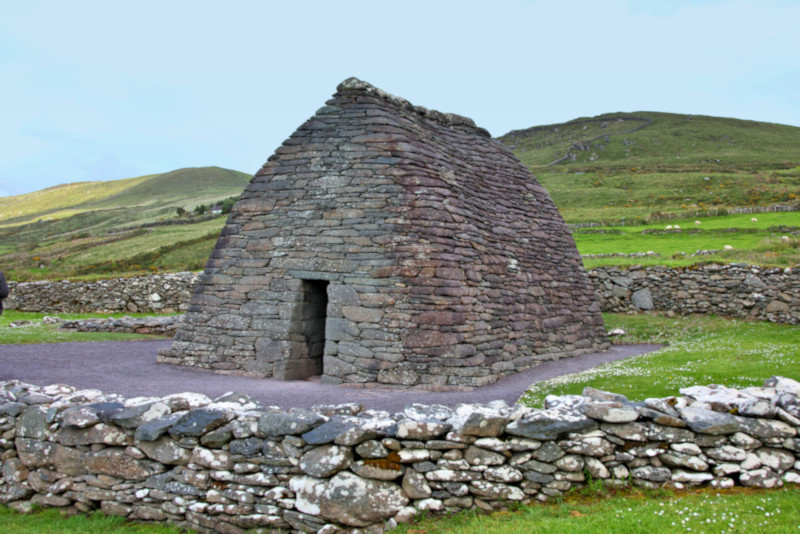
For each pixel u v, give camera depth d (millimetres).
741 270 20672
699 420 6438
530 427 6398
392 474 6344
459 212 13227
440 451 6457
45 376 11805
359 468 6336
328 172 13289
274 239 13477
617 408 6508
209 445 6945
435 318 11867
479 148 17219
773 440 6402
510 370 13195
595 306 18109
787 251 27750
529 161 152625
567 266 17562
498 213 15625
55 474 7688
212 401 7781
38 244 88688
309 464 6426
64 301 27844
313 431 6516
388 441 6402
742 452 6367
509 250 15148
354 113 13562
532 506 6207
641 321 21328
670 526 5379
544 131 198375
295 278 13094
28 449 7832
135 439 7258
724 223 50594
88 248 66875
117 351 15906
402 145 13016
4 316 25812
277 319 13086
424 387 11539
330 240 12875
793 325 18516
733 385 9352
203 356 13680
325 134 13625
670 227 49156
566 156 150750
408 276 12102
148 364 13977
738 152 137250
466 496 6371
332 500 6234
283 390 11250
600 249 39781
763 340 15258
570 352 16156
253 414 6938
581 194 95438
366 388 11781
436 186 12992
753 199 76500
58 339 17688
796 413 6445
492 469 6375
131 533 6766
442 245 12414
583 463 6418
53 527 7031
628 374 10641
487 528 5777
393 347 11883
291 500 6496
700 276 21609
